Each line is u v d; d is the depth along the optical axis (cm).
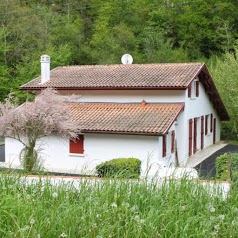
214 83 2834
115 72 2462
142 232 521
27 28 4075
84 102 2339
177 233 526
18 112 1628
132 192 636
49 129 1694
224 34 4481
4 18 4081
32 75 3738
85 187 665
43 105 1662
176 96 2177
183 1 4903
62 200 620
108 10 4944
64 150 2042
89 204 589
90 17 5147
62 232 518
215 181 703
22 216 543
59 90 2370
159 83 2170
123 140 1928
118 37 4416
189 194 635
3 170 833
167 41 4369
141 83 2206
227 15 4600
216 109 2955
